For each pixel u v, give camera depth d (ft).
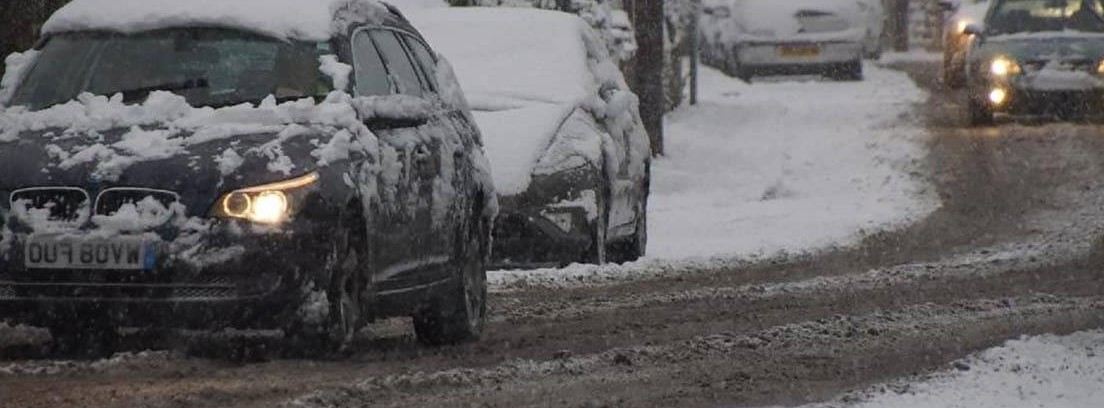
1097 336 91.61
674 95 263.08
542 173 122.21
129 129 80.28
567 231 122.52
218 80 85.51
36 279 76.69
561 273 125.59
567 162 123.54
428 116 88.63
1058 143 221.87
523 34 137.49
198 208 76.64
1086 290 116.67
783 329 97.25
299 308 77.05
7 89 88.07
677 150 222.48
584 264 127.75
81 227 76.64
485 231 97.60
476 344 92.53
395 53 92.84
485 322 97.45
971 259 137.69
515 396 74.84
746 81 325.83
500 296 114.01
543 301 111.65
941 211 173.17
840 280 124.36
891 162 213.66
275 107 81.41
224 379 75.20
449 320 91.50
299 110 81.15
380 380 76.02
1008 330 97.09
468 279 93.35
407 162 85.92
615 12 230.07
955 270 129.49
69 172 77.56
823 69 326.44
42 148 78.89
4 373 75.51
